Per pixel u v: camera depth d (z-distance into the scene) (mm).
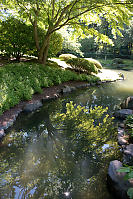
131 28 23203
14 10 9000
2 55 10133
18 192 2078
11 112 4273
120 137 3385
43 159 2736
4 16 9281
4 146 3053
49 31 8469
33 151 2947
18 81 5543
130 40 23781
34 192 2096
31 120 4219
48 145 3152
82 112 4930
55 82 7512
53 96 6105
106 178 2344
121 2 6770
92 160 2740
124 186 1959
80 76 9008
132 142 3168
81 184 2244
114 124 4086
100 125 4031
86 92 7445
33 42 9070
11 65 6879
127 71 15648
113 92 7680
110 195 2049
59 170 2498
